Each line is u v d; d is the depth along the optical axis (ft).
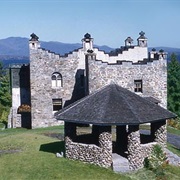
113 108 84.94
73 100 152.46
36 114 150.82
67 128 89.86
